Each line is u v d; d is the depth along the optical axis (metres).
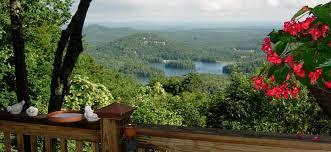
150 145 3.03
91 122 3.18
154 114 27.08
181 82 68.94
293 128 22.14
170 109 34.47
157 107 29.08
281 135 2.62
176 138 2.91
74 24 5.61
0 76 18.94
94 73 42.88
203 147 2.82
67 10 20.56
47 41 23.55
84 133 3.26
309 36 2.54
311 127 21.77
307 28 2.49
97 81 39.56
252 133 2.70
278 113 22.75
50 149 3.48
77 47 5.66
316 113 21.48
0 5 17.14
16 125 3.58
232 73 26.19
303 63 2.45
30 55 21.72
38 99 21.94
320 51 2.40
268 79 2.70
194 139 2.84
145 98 28.89
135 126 3.06
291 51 2.51
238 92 25.20
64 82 5.73
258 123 23.17
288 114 22.22
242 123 24.39
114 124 3.05
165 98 38.25
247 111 24.19
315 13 2.44
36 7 18.69
